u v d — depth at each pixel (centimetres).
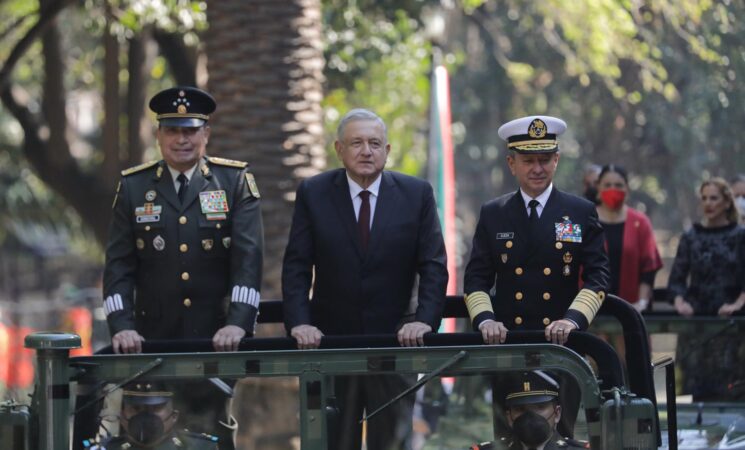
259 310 1761
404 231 1625
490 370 1423
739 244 2322
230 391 1496
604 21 4388
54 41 4678
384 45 4625
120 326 1623
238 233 1656
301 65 2948
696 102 4491
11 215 6259
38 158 4716
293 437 1495
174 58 4678
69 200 4703
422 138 5809
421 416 1733
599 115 6075
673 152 5169
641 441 1398
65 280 8606
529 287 1641
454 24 6744
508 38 6366
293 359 1426
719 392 2102
